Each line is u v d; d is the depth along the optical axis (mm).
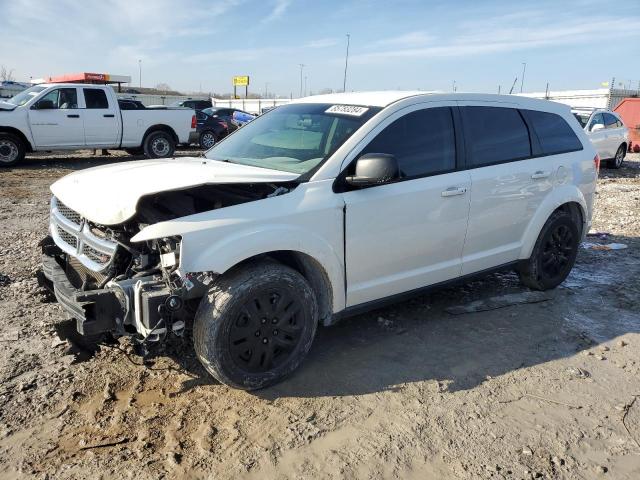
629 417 3318
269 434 3045
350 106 4195
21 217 8312
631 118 23609
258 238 3246
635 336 4449
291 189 3531
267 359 3416
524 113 4988
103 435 3004
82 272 3717
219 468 2770
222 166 3877
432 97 4301
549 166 5012
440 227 4203
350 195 3678
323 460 2852
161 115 15719
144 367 3707
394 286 4055
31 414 3166
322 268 3617
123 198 3160
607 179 14320
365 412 3279
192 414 3213
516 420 3252
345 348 4078
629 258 6727
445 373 3764
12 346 3938
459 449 2973
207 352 3195
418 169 4078
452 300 5109
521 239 4961
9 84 39688
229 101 45125
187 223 3102
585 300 5230
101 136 14758
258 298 3299
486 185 4457
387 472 2779
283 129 4355
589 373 3828
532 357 4039
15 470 2719
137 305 3059
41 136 13844
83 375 3590
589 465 2883
